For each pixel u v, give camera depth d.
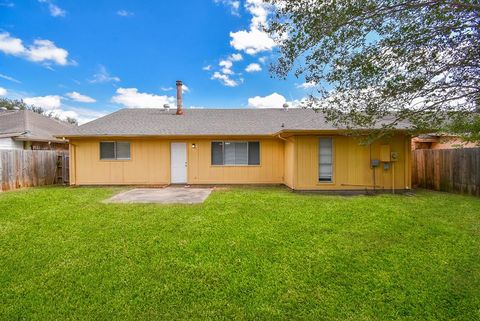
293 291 2.99
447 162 9.42
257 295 2.92
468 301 2.79
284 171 11.50
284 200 7.77
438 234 4.69
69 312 2.64
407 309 2.67
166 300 2.84
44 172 11.91
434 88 3.22
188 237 4.59
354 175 9.53
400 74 3.20
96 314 2.62
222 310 2.68
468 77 3.10
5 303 2.78
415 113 3.51
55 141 15.66
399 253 3.93
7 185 10.10
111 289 3.03
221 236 4.64
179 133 11.18
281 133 9.57
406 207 6.75
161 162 11.69
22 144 14.58
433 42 2.93
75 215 6.00
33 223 5.40
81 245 4.24
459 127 3.78
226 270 3.45
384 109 3.58
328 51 3.25
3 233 4.79
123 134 11.05
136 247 4.16
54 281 3.19
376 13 2.88
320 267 3.52
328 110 3.98
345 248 4.12
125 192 9.59
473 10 2.58
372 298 2.85
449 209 6.50
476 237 4.54
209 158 11.63
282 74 3.54
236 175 11.64
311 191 9.58
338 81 3.49
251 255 3.88
